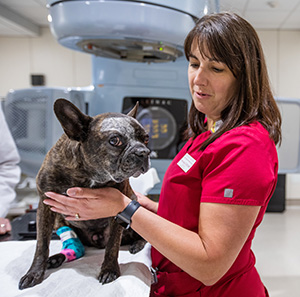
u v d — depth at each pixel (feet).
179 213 2.95
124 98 6.06
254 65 2.69
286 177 13.91
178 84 6.10
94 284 2.78
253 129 2.63
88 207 2.74
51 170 2.92
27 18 12.25
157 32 4.33
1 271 3.00
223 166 2.55
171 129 6.13
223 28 2.58
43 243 2.98
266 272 7.89
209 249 2.46
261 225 11.38
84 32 4.39
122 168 2.65
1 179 4.70
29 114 5.58
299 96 13.93
